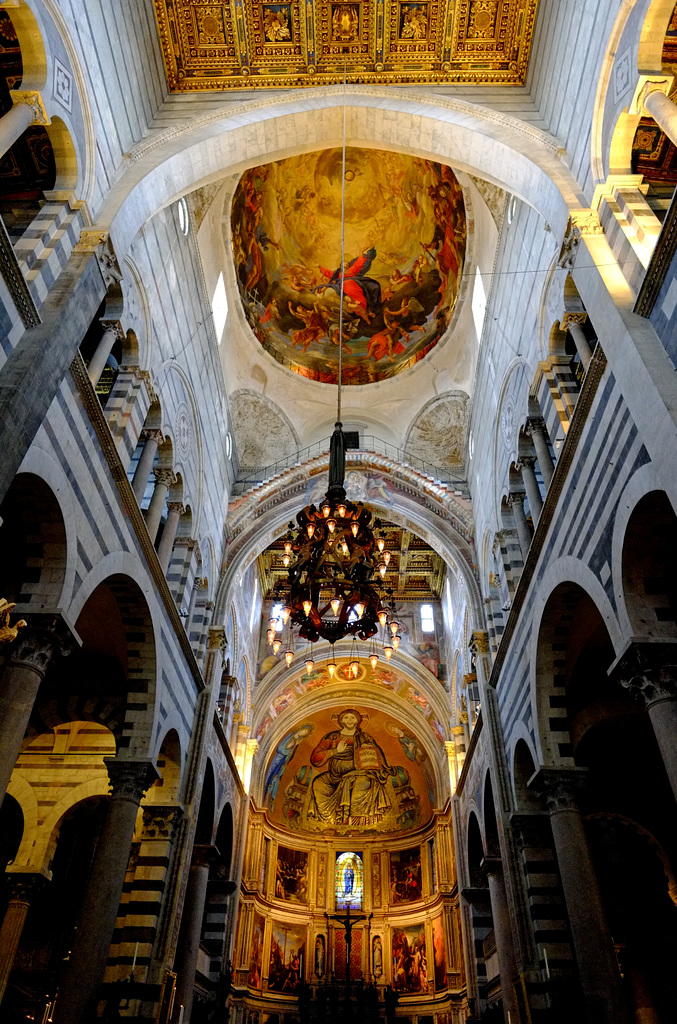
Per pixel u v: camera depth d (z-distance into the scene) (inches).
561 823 475.2
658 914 694.5
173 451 609.6
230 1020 960.9
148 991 503.5
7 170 420.2
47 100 378.0
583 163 457.4
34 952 753.0
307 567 480.7
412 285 915.4
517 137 529.0
